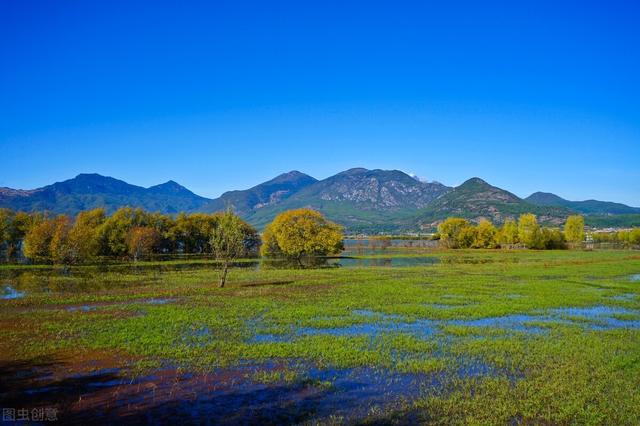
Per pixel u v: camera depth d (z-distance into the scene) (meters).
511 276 66.88
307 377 19.41
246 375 19.62
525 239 166.00
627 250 152.00
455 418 15.26
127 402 16.53
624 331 29.55
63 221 92.75
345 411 15.84
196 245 142.88
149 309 36.41
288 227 112.88
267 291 48.97
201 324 30.41
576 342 26.09
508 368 20.98
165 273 71.69
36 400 16.64
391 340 26.25
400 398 17.09
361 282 58.66
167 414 15.46
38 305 38.59
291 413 15.63
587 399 17.02
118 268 82.12
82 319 31.81
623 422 15.02
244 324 30.67
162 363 21.31
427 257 122.69
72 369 20.31
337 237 117.75
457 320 33.22
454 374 20.06
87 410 15.77
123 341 25.28
